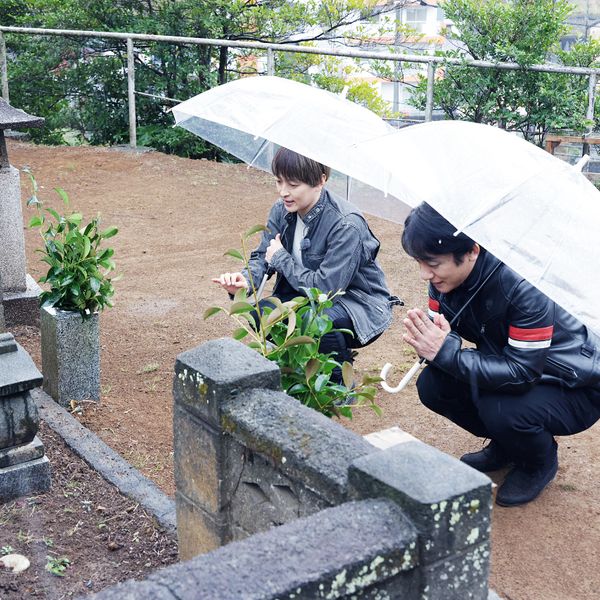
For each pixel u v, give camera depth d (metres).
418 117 11.28
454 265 3.17
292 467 2.23
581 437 4.26
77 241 4.22
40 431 3.97
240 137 4.93
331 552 1.74
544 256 2.86
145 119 11.89
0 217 5.32
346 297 4.11
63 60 12.05
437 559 1.85
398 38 12.65
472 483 1.88
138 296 6.17
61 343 4.29
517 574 3.19
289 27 11.73
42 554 3.06
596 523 3.51
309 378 2.94
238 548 1.74
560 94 9.50
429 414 4.47
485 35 9.80
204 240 7.62
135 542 3.16
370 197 4.87
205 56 11.68
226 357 2.59
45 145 11.31
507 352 3.27
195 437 2.62
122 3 11.84
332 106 4.18
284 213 4.21
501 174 3.08
